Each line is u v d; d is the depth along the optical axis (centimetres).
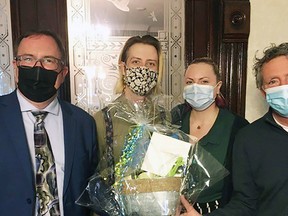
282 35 193
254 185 124
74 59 183
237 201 124
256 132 124
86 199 115
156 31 189
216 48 190
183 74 192
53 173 111
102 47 185
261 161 120
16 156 105
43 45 110
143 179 98
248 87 193
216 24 189
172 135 114
